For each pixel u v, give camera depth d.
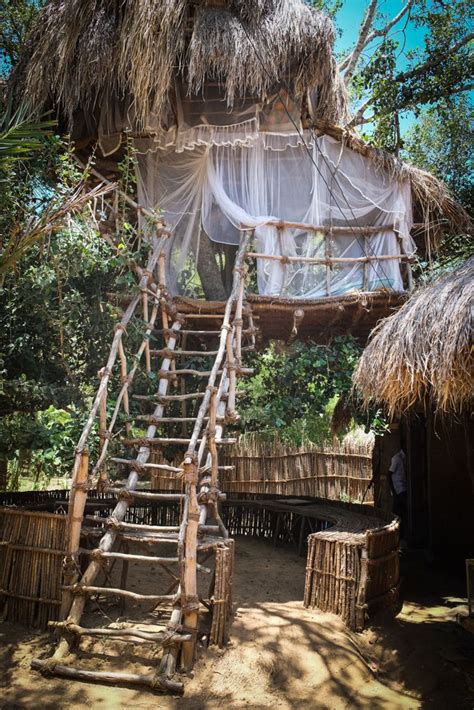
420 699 4.25
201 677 4.09
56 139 6.07
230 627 4.75
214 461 5.19
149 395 6.35
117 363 6.50
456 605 6.29
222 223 7.52
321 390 7.58
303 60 7.08
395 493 9.74
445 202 7.92
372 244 7.41
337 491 12.68
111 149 7.40
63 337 6.15
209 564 6.74
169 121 7.39
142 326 6.01
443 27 10.06
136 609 5.09
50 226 4.61
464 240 9.36
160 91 6.60
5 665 4.16
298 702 4.01
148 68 6.48
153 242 6.94
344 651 4.66
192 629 4.16
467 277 4.51
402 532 9.73
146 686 3.92
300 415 7.68
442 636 5.16
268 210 7.49
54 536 4.79
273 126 7.45
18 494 7.35
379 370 4.89
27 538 4.90
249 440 12.98
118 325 5.43
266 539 8.98
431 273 8.72
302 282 7.27
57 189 5.80
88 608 4.88
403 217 7.49
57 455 5.34
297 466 12.88
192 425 8.71
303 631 4.82
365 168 7.64
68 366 6.16
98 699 3.78
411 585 7.08
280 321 7.59
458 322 4.15
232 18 6.89
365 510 8.10
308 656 4.50
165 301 6.40
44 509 6.58
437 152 11.66
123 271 6.30
